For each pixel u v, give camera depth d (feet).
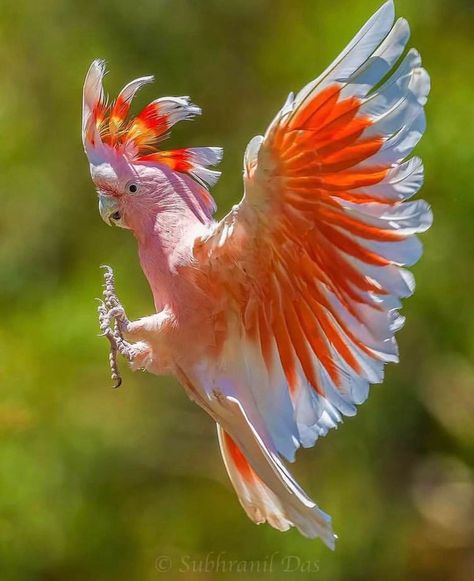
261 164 19.62
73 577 43.57
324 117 19.33
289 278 20.97
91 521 43.37
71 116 47.91
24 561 41.55
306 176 19.84
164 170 22.52
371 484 46.37
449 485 49.70
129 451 43.98
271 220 20.35
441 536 49.62
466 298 44.11
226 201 46.78
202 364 21.91
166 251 21.94
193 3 48.52
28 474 41.39
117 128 22.63
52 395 42.01
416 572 49.32
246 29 48.80
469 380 47.01
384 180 19.58
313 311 21.03
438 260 43.57
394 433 46.70
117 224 22.54
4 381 41.50
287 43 47.16
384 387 46.21
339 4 46.37
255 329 21.61
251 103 48.26
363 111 19.30
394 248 19.84
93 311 43.27
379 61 18.99
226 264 21.26
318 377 21.27
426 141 42.55
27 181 47.88
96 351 42.37
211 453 46.75
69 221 47.83
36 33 48.34
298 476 45.93
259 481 23.04
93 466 43.06
